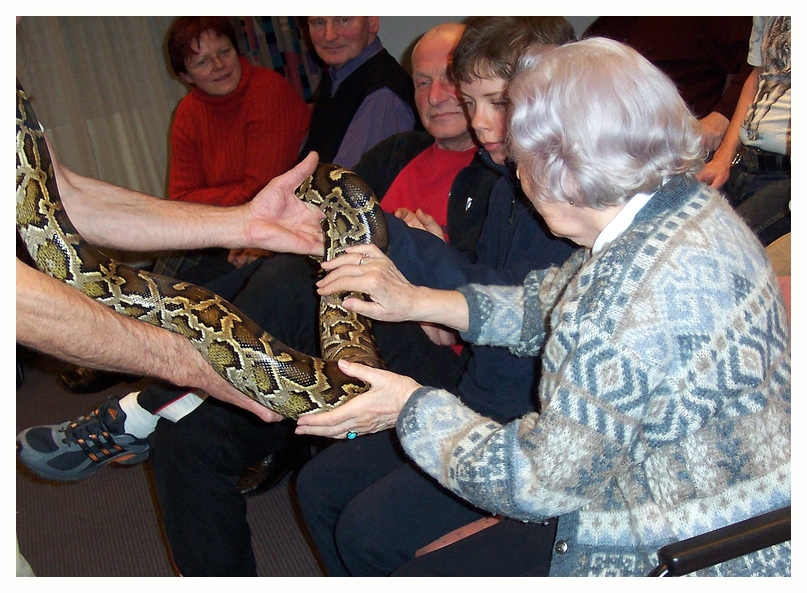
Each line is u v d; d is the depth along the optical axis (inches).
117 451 151.3
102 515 180.7
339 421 88.3
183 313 110.5
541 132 73.0
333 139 196.7
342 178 131.7
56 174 112.3
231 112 230.8
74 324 85.6
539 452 68.4
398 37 259.6
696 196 73.1
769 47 145.9
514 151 77.5
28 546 169.2
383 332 125.5
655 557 71.1
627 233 71.4
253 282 133.0
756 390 67.9
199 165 243.3
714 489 68.9
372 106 188.7
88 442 149.7
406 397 87.4
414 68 152.3
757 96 150.6
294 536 163.5
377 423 90.1
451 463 75.2
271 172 226.8
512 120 76.1
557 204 79.5
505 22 110.9
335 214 130.0
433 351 130.4
